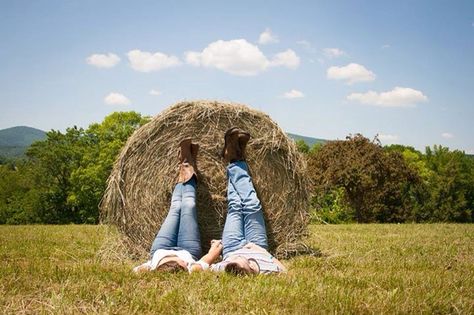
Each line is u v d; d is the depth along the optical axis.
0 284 3.80
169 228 5.36
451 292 3.78
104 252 6.16
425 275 4.50
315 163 35.91
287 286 3.87
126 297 3.43
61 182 45.72
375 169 35.53
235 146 5.84
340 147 36.12
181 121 6.28
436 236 9.23
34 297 3.51
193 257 5.34
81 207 43.19
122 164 6.27
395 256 6.04
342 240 8.23
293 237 6.29
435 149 57.19
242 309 3.23
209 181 6.19
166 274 4.35
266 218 6.21
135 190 6.23
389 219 38.59
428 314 3.19
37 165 46.28
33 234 9.24
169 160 6.23
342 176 34.44
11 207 47.12
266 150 6.27
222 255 5.54
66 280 3.99
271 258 4.91
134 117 42.34
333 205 37.16
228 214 5.52
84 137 46.47
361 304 3.35
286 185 6.33
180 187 5.60
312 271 4.86
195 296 3.46
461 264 5.39
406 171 37.31
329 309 3.21
